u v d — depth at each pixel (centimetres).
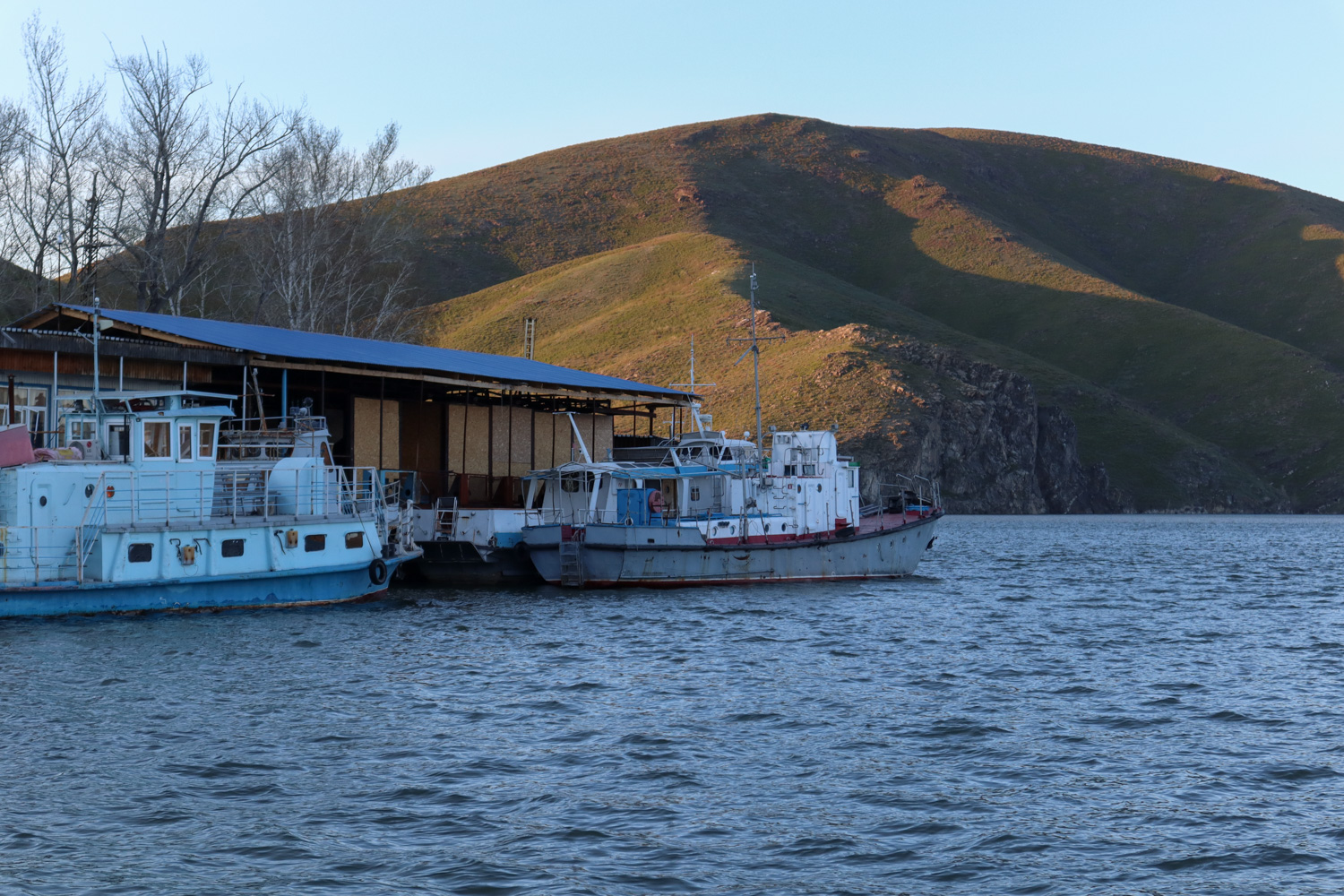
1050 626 4109
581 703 2541
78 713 2269
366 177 7806
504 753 2092
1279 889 1498
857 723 2394
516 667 2969
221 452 4109
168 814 1702
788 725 2366
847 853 1606
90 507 3428
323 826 1669
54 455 3444
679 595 4641
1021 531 14038
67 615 3359
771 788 1900
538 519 4950
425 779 1912
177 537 3522
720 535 4878
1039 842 1658
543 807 1778
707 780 1938
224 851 1560
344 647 3147
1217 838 1686
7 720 2195
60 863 1498
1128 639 3812
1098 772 2033
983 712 2527
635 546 4712
